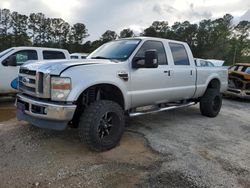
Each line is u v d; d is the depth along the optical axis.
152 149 4.42
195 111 7.71
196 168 3.77
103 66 4.30
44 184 3.23
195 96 6.49
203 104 6.88
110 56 5.01
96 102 4.21
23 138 4.71
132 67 4.76
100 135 4.22
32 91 4.22
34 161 3.83
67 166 3.71
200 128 5.87
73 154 4.12
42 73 3.99
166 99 5.62
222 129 5.89
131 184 3.30
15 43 80.75
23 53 8.31
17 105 4.49
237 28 88.88
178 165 3.84
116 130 4.39
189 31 88.38
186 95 6.14
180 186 3.29
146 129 5.57
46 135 4.90
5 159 3.87
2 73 7.90
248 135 5.55
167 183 3.35
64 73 3.87
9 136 4.80
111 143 4.30
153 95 5.19
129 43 5.18
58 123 3.94
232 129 5.95
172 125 6.01
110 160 3.95
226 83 7.58
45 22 90.69
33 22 88.94
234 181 3.46
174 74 5.62
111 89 4.60
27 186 3.18
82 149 4.32
